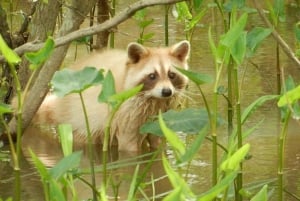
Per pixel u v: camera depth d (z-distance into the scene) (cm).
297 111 734
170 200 591
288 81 774
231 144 767
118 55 1220
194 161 1032
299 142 1105
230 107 1154
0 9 1202
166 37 1409
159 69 1150
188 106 1238
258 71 1381
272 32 727
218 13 1708
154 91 1139
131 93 702
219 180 743
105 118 1154
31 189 941
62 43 841
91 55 1249
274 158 1043
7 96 1194
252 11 1114
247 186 902
